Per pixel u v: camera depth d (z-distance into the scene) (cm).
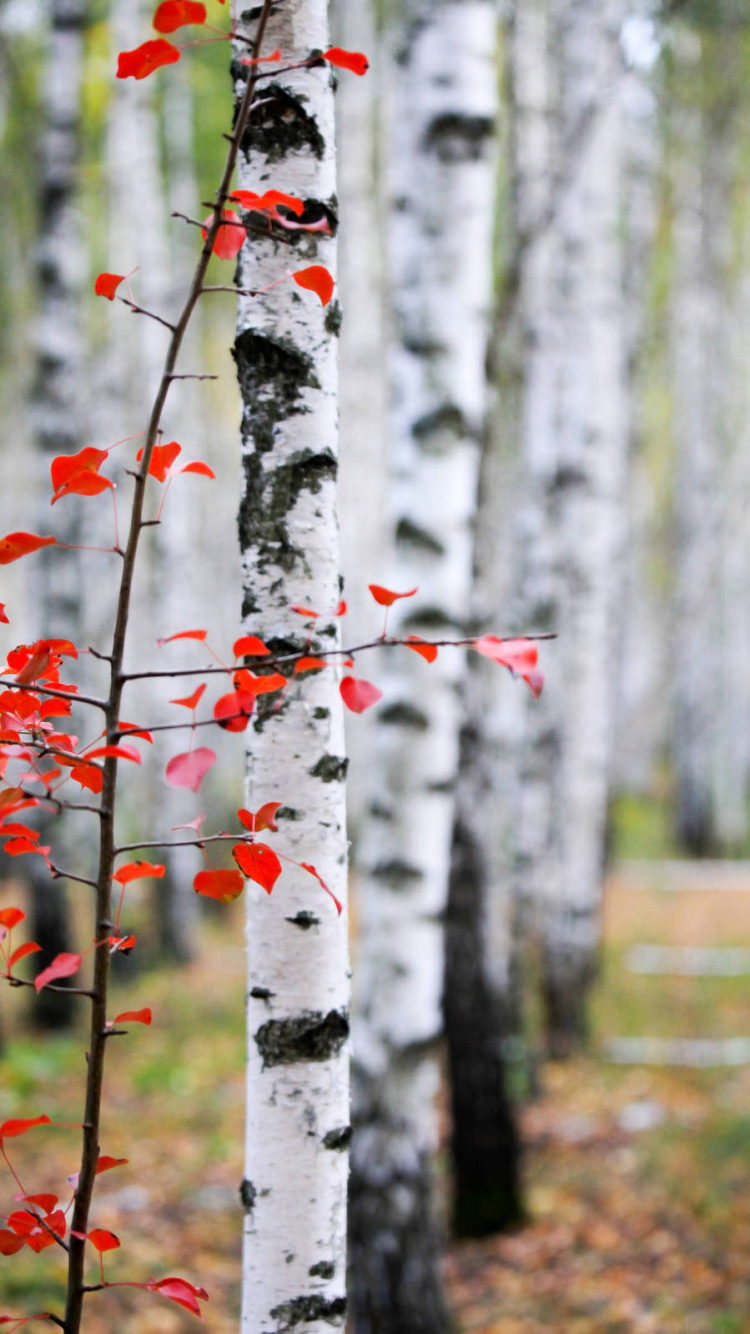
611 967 957
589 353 747
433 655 121
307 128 154
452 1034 482
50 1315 120
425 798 319
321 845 156
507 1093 485
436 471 320
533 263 690
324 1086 158
